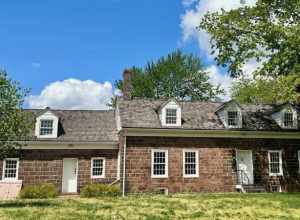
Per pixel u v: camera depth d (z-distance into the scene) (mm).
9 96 16109
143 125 25859
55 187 24922
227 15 25031
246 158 27641
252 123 28516
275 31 23016
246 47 24453
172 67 49969
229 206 16141
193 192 25812
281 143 28562
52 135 26609
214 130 26781
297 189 28047
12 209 14719
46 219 12164
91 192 23172
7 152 16375
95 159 27031
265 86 24469
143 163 25484
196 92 50875
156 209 15078
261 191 26484
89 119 29516
